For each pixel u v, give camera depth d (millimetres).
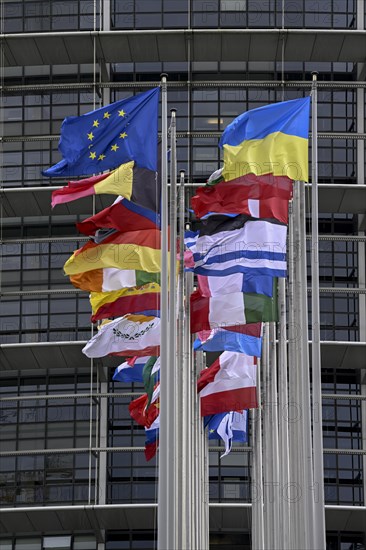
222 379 68875
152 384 67750
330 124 100562
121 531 97438
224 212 54000
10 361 96312
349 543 96562
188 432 65938
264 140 53219
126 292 59375
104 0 100500
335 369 98562
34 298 98188
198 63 102000
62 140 52469
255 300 54938
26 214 98750
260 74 101812
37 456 95688
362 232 100375
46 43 98188
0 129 100500
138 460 95500
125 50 99125
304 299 53656
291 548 57000
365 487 95000
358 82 99438
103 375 96312
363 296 98375
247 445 97500
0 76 101938
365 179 99625
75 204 98188
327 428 96312
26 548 98125
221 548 97250
